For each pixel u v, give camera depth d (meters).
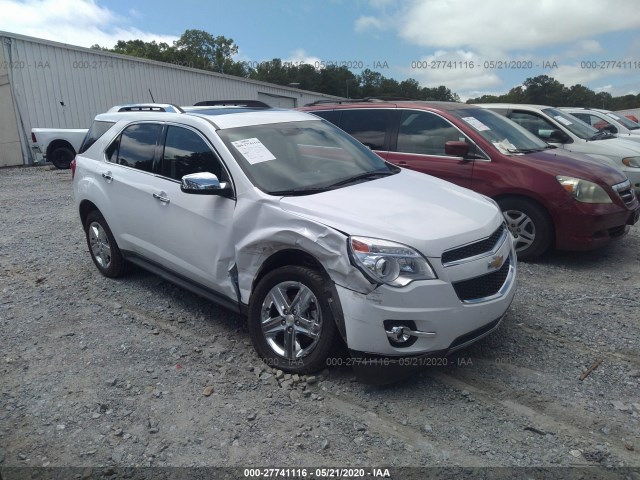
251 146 4.32
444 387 3.66
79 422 3.34
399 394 3.58
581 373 3.80
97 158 5.64
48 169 17.16
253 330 3.96
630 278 5.71
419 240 3.39
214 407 3.47
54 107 19.59
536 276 5.76
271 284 3.83
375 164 4.88
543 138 8.92
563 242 5.93
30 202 10.87
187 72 24.77
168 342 4.37
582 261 6.30
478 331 3.60
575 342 4.27
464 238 3.56
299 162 4.41
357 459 2.97
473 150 6.41
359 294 3.35
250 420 3.33
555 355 4.06
